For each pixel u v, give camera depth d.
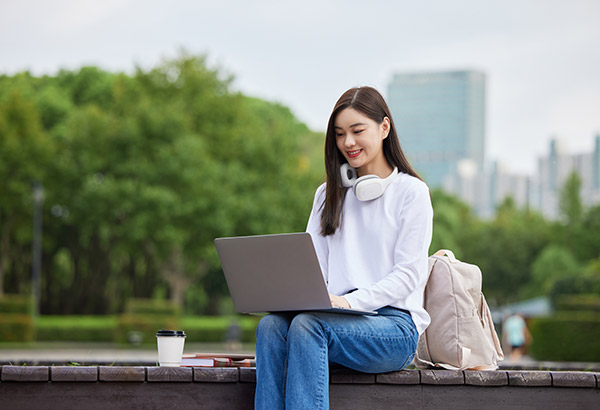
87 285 50.94
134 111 44.94
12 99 46.84
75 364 6.44
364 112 4.67
